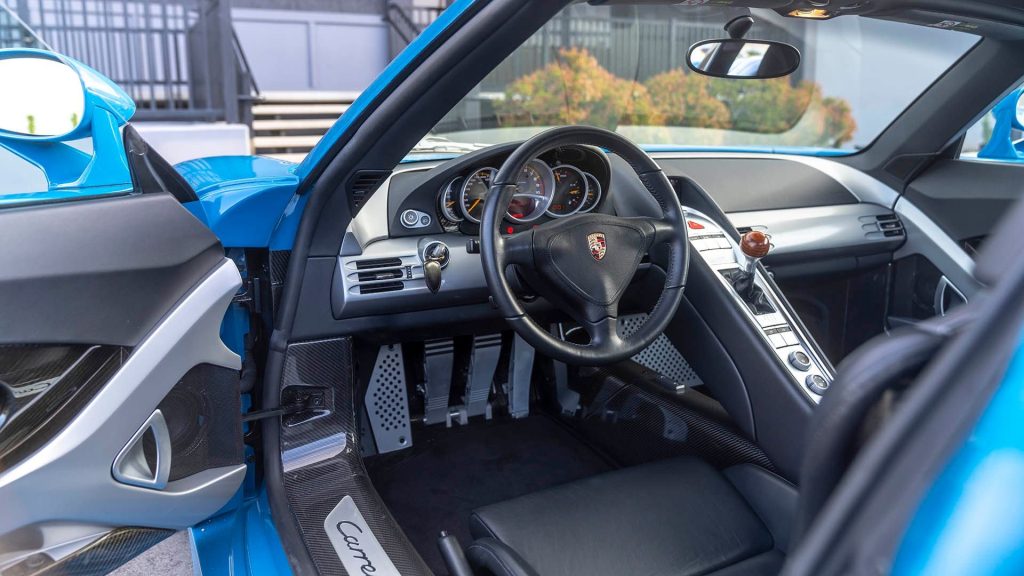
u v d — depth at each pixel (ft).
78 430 3.67
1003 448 1.06
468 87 4.68
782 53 5.45
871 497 1.16
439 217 6.15
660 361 8.42
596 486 5.10
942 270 8.04
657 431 6.89
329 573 4.63
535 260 5.12
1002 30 5.59
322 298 5.67
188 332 4.06
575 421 8.00
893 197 8.43
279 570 4.74
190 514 4.40
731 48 5.48
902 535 1.12
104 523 3.94
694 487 5.13
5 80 3.73
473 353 7.55
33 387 3.59
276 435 5.58
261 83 34.27
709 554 4.61
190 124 25.35
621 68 39.09
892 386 1.35
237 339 5.55
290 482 5.44
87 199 3.84
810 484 1.46
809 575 1.22
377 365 7.11
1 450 3.53
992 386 1.06
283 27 34.04
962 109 7.82
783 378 5.74
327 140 5.08
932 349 1.33
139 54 25.25
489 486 7.15
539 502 4.91
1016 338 1.05
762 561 4.59
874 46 42.11
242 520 5.38
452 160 6.00
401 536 5.08
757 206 7.95
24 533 3.66
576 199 6.20
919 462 1.12
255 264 5.55
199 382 4.28
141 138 4.25
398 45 35.27
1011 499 1.04
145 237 3.89
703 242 6.46
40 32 23.86
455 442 7.84
